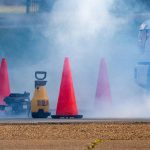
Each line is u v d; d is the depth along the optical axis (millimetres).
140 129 36875
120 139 34156
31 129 36906
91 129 36781
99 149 31297
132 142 33219
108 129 36812
